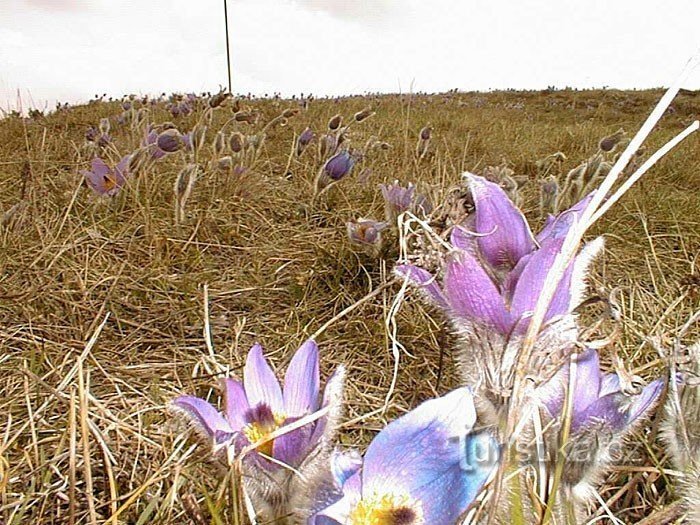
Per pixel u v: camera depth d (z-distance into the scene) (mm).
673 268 541
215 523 177
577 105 2871
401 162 916
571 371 167
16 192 704
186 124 1205
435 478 137
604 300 176
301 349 183
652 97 3229
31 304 443
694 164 1015
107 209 622
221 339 421
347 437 276
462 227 177
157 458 281
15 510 240
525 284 165
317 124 1327
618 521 202
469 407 141
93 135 899
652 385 176
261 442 163
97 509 253
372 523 136
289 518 163
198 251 528
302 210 670
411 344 400
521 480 166
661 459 255
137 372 368
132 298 459
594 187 628
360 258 509
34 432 268
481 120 1695
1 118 1279
